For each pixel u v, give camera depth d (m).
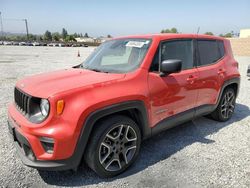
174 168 3.40
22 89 3.15
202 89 4.32
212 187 2.99
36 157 2.80
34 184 3.02
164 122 3.72
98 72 3.62
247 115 5.73
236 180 3.13
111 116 3.09
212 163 3.54
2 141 4.14
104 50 4.28
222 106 5.09
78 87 2.88
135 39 3.97
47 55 26.73
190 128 4.87
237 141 4.29
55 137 2.68
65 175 3.22
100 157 3.03
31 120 2.84
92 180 3.12
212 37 4.81
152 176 3.21
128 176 3.21
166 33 4.06
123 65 3.64
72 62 18.66
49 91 2.82
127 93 3.12
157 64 3.61
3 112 5.61
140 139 3.42
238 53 30.80
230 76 4.97
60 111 2.70
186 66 4.11
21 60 19.78
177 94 3.81
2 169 3.32
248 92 8.14
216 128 4.89
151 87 3.42
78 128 2.76
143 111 3.34
